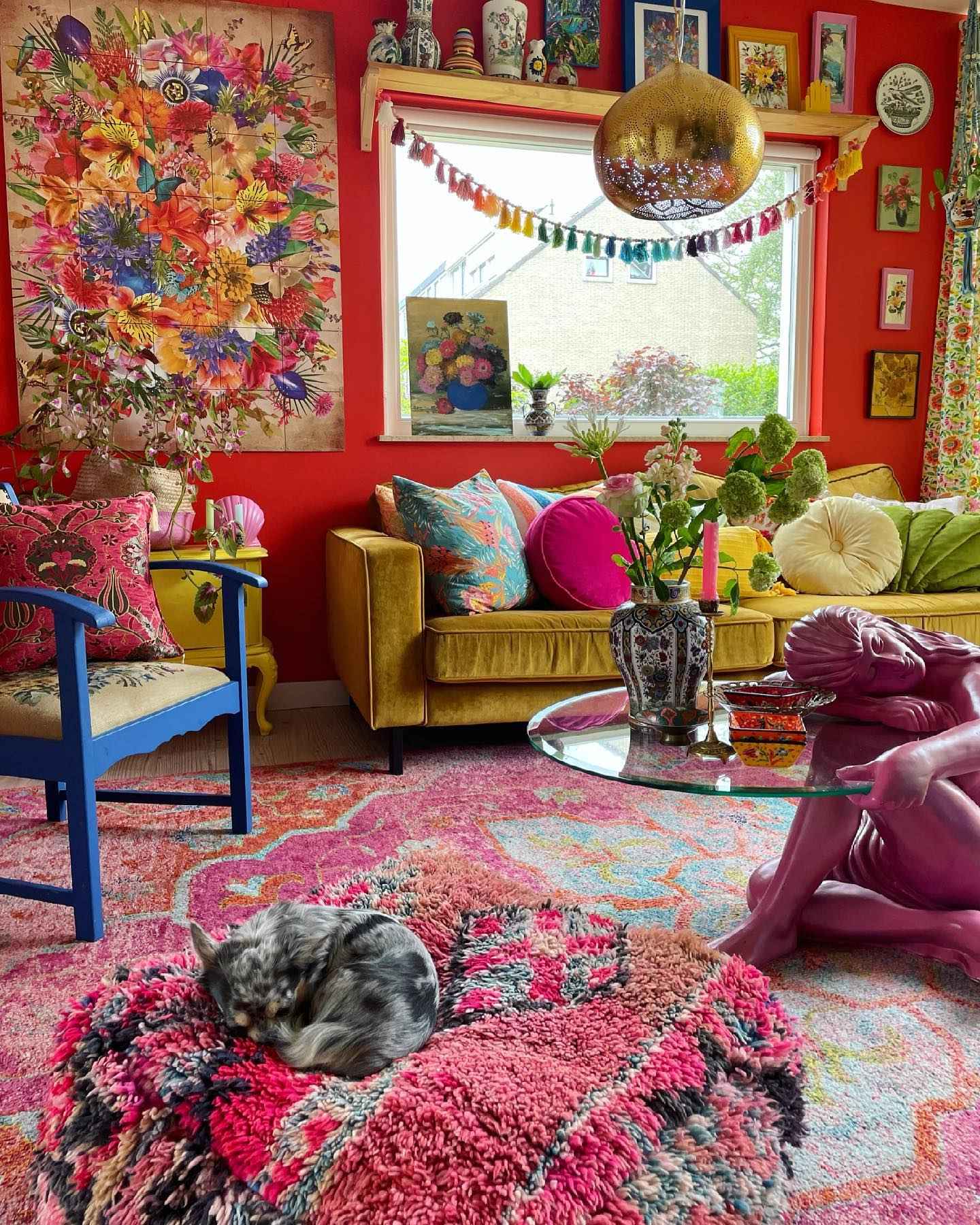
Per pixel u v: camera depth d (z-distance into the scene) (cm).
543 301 393
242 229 345
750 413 428
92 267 331
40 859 218
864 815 179
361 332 362
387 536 307
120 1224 85
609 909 189
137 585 220
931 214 427
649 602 170
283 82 343
